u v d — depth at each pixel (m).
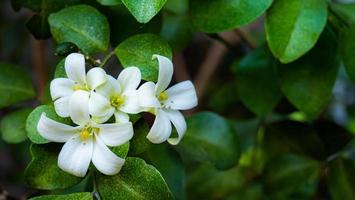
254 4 0.32
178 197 0.35
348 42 0.34
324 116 0.44
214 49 0.54
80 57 0.28
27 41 0.54
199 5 0.33
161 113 0.29
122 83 0.29
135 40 0.31
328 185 0.40
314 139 0.40
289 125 0.40
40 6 0.33
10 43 0.53
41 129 0.28
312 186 0.44
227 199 0.43
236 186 0.43
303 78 0.35
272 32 0.33
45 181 0.29
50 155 0.29
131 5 0.29
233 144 0.36
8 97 0.36
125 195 0.29
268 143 0.41
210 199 0.43
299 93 0.35
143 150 0.29
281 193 0.40
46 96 0.33
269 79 0.38
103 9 0.34
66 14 0.32
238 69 0.39
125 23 0.34
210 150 0.36
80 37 0.32
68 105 0.28
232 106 0.43
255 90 0.39
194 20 0.33
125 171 0.29
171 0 0.41
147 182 0.29
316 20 0.33
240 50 0.45
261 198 0.43
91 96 0.28
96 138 0.28
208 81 0.55
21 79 0.36
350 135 0.40
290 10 0.33
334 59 0.35
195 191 0.43
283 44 0.32
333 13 0.35
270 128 0.41
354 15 0.35
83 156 0.28
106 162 0.28
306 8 0.33
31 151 0.29
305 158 0.40
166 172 0.35
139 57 0.30
